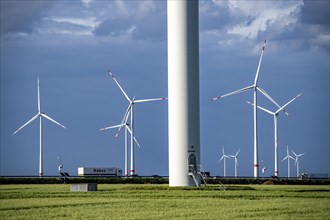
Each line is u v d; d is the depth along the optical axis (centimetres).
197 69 13550
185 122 13375
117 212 9038
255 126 18738
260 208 9556
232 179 17712
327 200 10862
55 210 9238
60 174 18838
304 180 18612
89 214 8825
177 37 13538
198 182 13388
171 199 10812
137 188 12781
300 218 8606
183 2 13588
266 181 18275
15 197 11144
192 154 13375
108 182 17600
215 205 9925
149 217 8550
